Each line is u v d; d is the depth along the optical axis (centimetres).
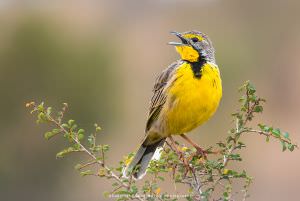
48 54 1862
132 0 2311
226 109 1850
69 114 1814
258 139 1816
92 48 1909
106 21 2111
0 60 1830
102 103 1831
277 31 2714
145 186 625
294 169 1764
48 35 1870
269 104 2336
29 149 1741
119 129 1827
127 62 2064
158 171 629
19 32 1902
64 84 1838
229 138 648
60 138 1730
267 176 1758
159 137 767
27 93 1811
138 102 1927
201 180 643
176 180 646
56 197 1711
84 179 1595
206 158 692
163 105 753
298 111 2323
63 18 2012
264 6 2719
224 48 2159
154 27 2314
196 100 733
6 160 1745
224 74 2017
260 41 2664
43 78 1845
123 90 1934
